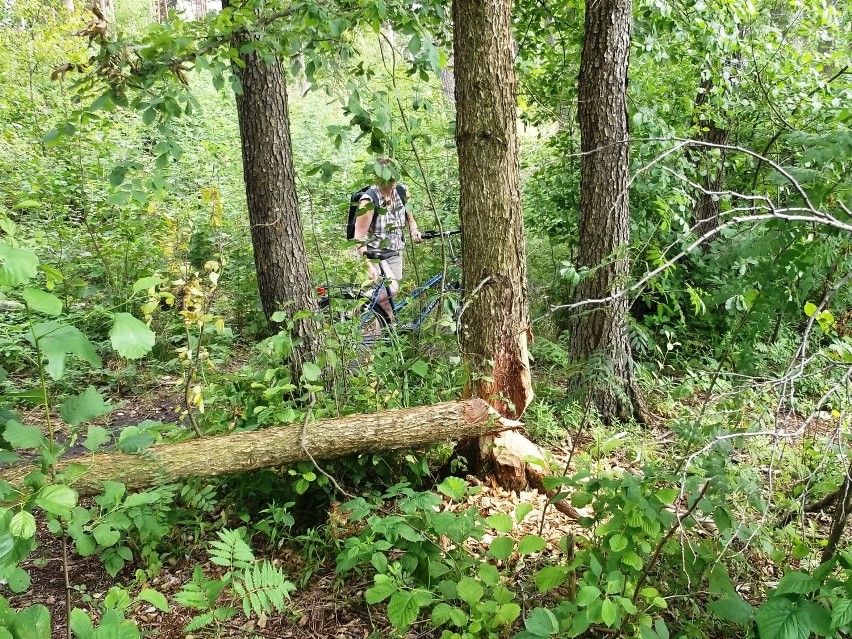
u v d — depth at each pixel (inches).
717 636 95.3
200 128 394.6
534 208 275.6
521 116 265.4
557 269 266.7
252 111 173.2
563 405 178.2
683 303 229.0
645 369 207.5
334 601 112.1
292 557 125.1
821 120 200.5
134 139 337.1
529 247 304.8
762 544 97.3
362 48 220.7
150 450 116.9
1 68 371.2
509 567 115.8
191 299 128.0
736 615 79.5
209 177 319.0
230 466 120.6
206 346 224.2
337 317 170.1
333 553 122.8
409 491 110.2
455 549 106.8
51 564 128.0
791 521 114.0
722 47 216.2
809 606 68.7
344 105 145.4
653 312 236.7
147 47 131.9
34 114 330.3
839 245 78.2
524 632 79.0
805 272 80.2
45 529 140.1
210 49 138.0
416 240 223.1
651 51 218.1
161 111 135.0
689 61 231.1
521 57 251.0
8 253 56.9
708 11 212.4
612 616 74.3
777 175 82.7
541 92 253.3
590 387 143.9
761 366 132.1
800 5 233.0
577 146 239.3
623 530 88.4
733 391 83.4
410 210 163.0
